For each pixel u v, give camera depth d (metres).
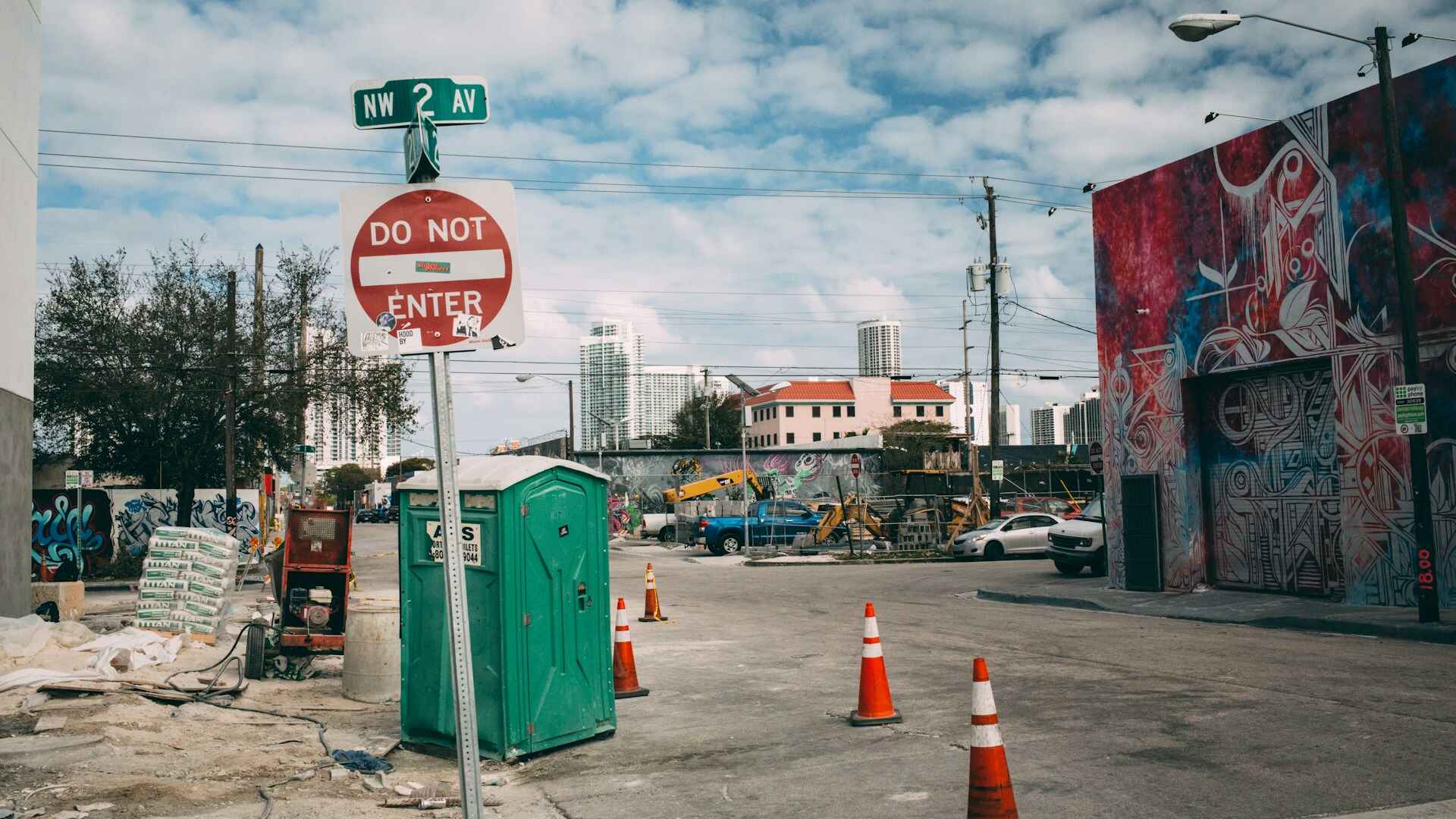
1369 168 14.83
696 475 60.78
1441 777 5.79
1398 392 12.86
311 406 33.66
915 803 5.56
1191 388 18.28
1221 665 10.02
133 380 30.64
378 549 45.56
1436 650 11.08
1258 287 16.73
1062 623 14.62
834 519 36.62
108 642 11.19
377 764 6.71
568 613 7.23
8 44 13.60
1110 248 20.14
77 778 6.28
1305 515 16.31
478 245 4.43
